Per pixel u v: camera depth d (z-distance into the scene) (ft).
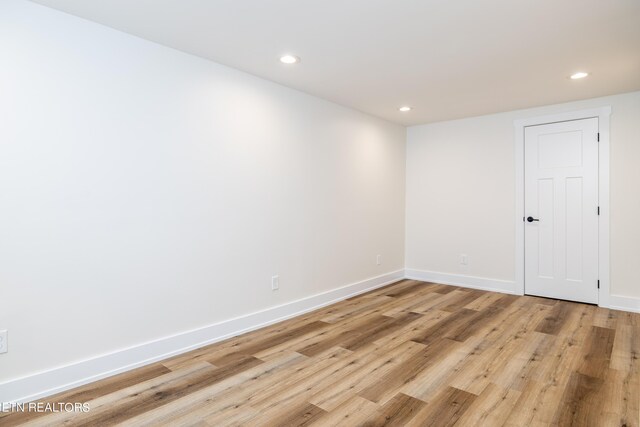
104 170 7.43
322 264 12.60
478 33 7.70
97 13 6.91
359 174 14.16
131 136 7.82
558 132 13.03
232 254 9.79
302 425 5.90
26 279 6.51
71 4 6.57
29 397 6.52
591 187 12.45
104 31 7.41
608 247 12.14
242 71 9.91
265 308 10.68
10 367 6.36
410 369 7.82
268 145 10.68
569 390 6.89
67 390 6.93
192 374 7.63
